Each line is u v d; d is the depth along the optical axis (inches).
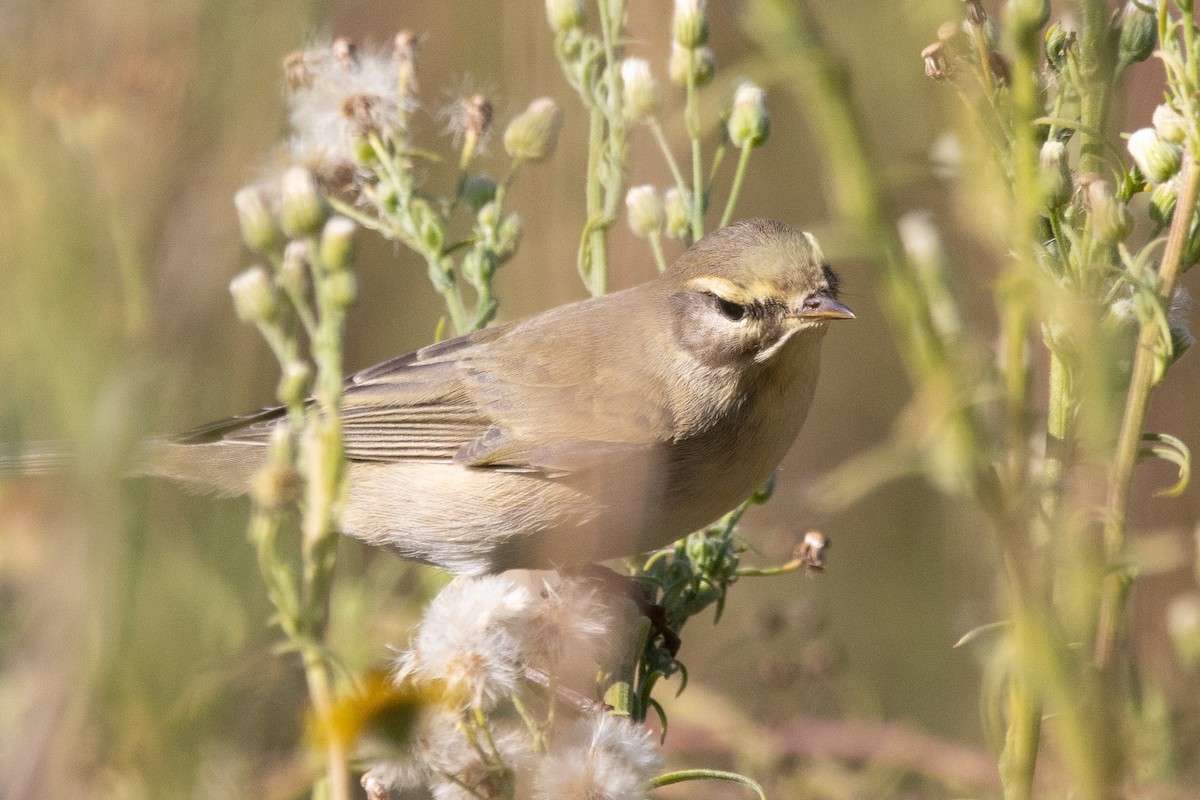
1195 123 222.7
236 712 229.1
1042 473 227.6
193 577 227.3
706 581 339.0
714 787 406.3
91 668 219.9
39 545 259.1
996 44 231.0
